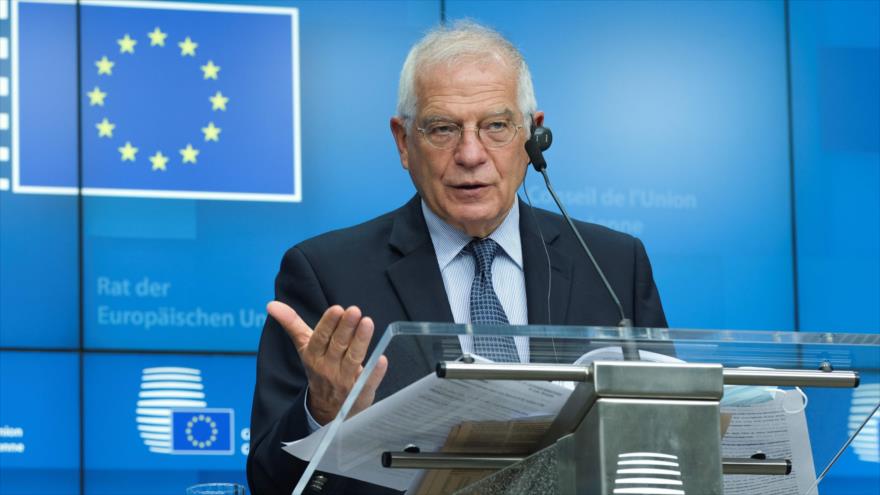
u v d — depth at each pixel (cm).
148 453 670
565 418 228
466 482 251
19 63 679
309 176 697
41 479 661
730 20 743
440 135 378
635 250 398
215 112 691
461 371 213
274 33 700
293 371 356
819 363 236
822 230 738
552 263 382
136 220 682
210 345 680
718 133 735
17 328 668
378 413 225
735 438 250
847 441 267
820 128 743
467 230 381
